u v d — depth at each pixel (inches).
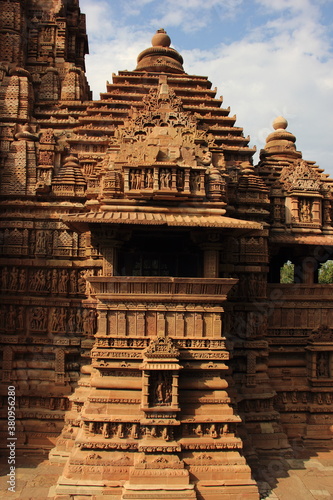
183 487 497.4
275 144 890.1
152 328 550.3
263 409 673.0
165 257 692.1
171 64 986.1
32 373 677.9
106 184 594.6
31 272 708.7
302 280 798.5
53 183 725.3
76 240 713.0
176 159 605.6
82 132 808.9
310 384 711.1
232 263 709.3
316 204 778.2
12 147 740.7
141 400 527.8
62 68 935.7
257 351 692.7
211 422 530.0
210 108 887.1
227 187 675.4
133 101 889.5
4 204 713.6
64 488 502.9
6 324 687.7
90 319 670.5
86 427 533.0
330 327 737.0
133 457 518.3
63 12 970.1
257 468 602.9
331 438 685.3
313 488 553.3
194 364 545.0
